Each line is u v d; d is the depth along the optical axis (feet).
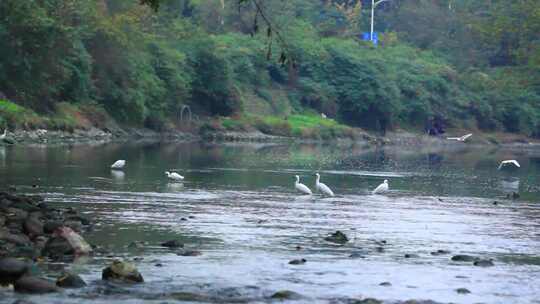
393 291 50.26
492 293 50.83
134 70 265.54
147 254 58.70
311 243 66.64
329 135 338.75
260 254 60.59
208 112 317.83
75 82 242.37
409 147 310.65
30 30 211.00
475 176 156.46
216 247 62.90
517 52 275.39
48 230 63.21
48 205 80.79
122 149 185.78
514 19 280.31
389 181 136.26
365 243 67.97
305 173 144.87
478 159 229.04
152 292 47.62
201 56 315.37
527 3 271.69
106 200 89.10
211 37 347.15
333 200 102.01
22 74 217.77
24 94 221.05
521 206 103.24
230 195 101.40
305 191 106.83
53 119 217.36
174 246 62.44
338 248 64.75
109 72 261.65
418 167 179.11
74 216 72.18
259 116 331.16
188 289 48.70
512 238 74.33
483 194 119.14
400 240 70.54
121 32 255.70
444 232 76.64
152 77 278.26
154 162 150.61
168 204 88.43
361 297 48.34
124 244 62.39
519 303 48.65
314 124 344.08
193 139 280.31
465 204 103.50
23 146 172.35
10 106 203.10
